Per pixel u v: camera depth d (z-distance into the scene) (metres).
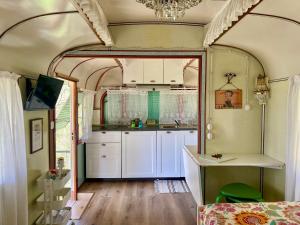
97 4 1.97
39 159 2.57
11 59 2.01
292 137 2.31
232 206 1.88
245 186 2.77
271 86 2.87
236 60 2.95
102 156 4.47
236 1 1.66
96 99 4.98
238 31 2.30
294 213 1.76
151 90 4.93
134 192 3.98
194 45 2.88
